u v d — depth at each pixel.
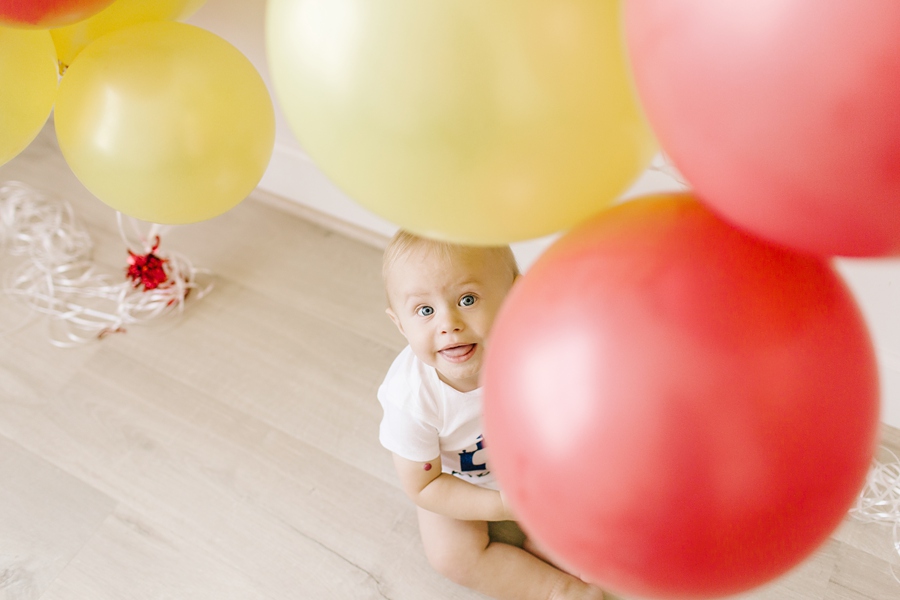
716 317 0.40
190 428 1.31
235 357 1.40
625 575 0.45
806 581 1.08
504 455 0.47
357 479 1.24
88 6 0.77
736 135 0.33
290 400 1.34
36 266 1.53
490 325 0.87
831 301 0.43
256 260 1.56
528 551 1.14
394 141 0.44
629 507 0.41
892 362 1.14
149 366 1.40
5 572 1.16
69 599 1.13
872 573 1.08
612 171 0.47
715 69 0.32
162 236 1.60
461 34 0.41
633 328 0.40
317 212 1.61
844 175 0.32
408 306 0.86
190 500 1.22
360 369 1.38
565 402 0.41
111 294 1.50
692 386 0.39
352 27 0.42
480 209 0.47
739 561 0.43
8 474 1.26
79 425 1.32
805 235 0.37
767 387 0.39
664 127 0.37
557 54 0.41
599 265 0.43
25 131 0.87
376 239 1.57
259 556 1.16
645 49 0.36
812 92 0.31
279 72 0.48
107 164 0.88
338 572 1.14
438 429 0.96
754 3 0.31
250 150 0.93
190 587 1.13
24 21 0.74
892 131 0.30
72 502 1.23
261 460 1.26
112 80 0.85
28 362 1.41
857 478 0.45
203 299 1.50
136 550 1.17
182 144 0.86
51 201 1.65
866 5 0.29
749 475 0.39
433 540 1.09
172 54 0.86
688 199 0.46
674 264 0.41
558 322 0.43
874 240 0.35
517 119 0.42
